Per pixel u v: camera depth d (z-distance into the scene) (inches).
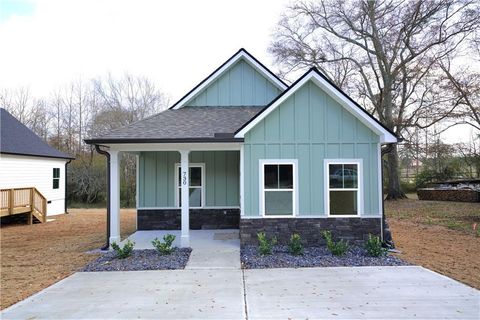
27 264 323.9
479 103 840.3
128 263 308.2
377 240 334.0
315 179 377.7
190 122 431.2
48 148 811.4
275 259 316.8
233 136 366.0
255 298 215.9
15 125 785.6
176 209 487.8
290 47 1053.2
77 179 1149.7
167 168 490.3
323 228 374.6
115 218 381.1
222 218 491.2
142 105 1456.7
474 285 241.8
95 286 244.4
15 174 666.8
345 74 1063.6
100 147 398.6
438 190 927.7
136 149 380.2
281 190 377.1
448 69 859.4
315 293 224.4
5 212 581.6
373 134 379.6
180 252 346.6
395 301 208.7
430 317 184.5
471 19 793.6
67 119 1433.3
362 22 943.7
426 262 310.8
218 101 522.0
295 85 367.9
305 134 379.2
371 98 985.5
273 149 378.3
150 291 232.1
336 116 380.5
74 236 493.7
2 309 206.4
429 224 563.5
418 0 831.7
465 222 566.9
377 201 376.2
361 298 214.2
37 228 587.5
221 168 494.9
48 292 232.5
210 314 190.9
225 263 305.6
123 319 185.9
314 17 1005.8
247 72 523.5
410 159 1199.6
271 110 370.9
